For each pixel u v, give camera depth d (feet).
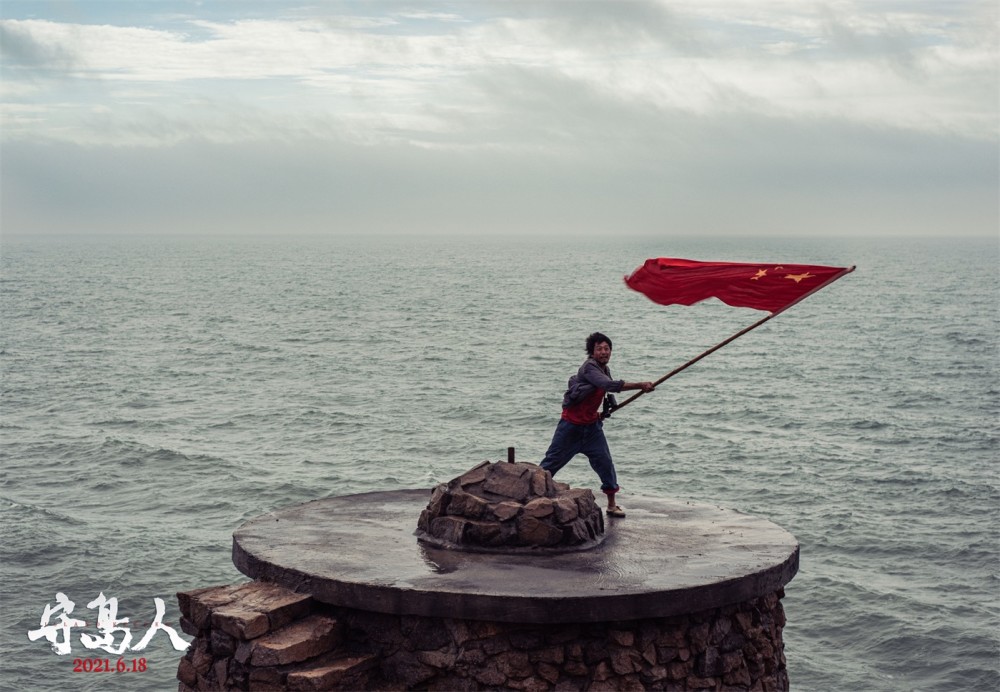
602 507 34.32
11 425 163.43
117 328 338.95
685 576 26.53
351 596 25.96
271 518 32.45
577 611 24.90
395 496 35.73
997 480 129.39
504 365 249.75
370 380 223.71
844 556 99.91
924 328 360.48
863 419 175.42
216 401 193.06
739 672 27.53
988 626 82.02
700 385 217.97
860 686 73.56
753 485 127.54
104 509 112.57
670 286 32.55
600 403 32.55
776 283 31.53
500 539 28.68
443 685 25.82
